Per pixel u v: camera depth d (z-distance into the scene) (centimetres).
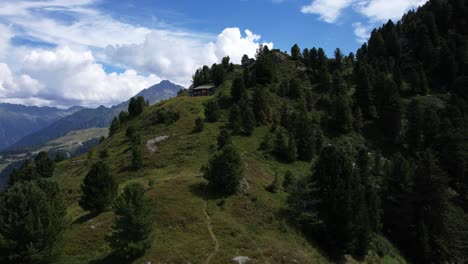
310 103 12394
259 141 9319
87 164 9300
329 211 5453
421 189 7375
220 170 5719
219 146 8194
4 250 3253
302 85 14225
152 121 11062
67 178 8831
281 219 5397
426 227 6912
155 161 7856
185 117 10725
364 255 5631
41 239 3325
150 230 3728
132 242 3584
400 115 11431
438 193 7244
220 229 4519
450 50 15712
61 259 3625
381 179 8306
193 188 5709
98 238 4219
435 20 18450
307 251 4816
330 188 5662
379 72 14188
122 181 7044
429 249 6700
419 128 10700
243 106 10669
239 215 5141
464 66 14975
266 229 5012
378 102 12344
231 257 3875
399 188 7831
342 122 11138
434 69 15550
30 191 3488
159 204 4944
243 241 4316
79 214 5375
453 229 7362
